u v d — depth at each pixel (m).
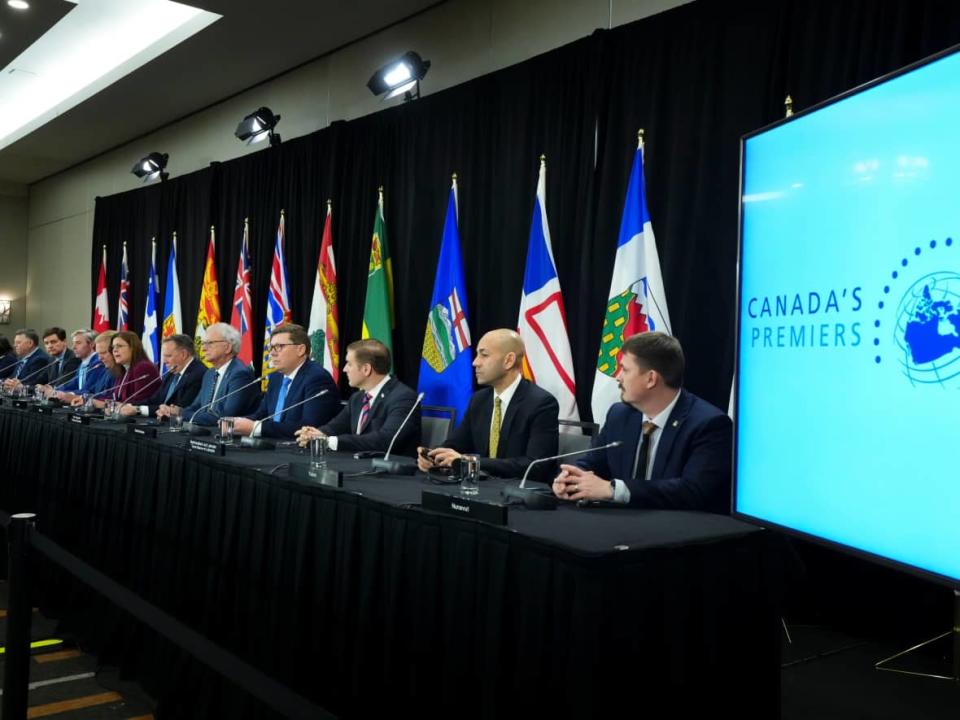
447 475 2.34
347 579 1.92
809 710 2.21
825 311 1.56
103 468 3.15
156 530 2.74
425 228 4.66
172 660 2.23
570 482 1.91
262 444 2.88
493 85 4.31
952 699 2.29
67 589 3.04
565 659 1.40
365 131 5.10
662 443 2.15
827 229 1.57
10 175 9.59
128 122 7.21
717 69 3.33
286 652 2.10
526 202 4.10
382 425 3.33
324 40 5.28
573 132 3.88
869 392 1.43
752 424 1.78
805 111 1.65
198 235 6.67
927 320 1.31
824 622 2.96
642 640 1.41
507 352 2.99
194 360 4.66
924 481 1.30
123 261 7.76
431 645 1.69
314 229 5.44
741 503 1.80
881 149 1.43
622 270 3.47
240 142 6.40
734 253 3.24
